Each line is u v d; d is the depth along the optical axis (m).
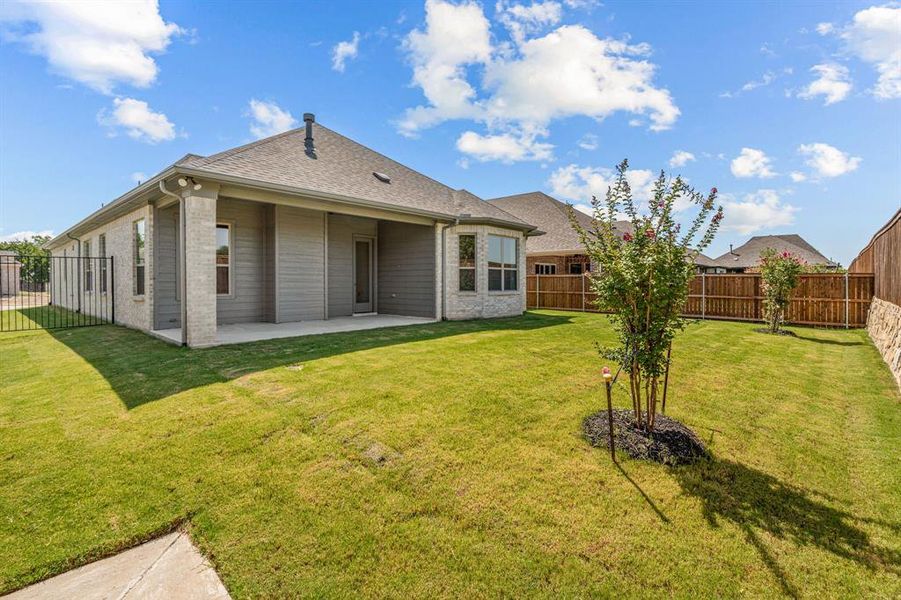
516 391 4.95
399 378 5.41
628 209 3.73
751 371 6.12
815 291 11.89
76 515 2.61
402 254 13.18
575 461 3.30
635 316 3.65
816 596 2.02
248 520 2.58
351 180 10.79
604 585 2.09
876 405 4.66
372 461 3.27
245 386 5.00
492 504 2.74
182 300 7.44
